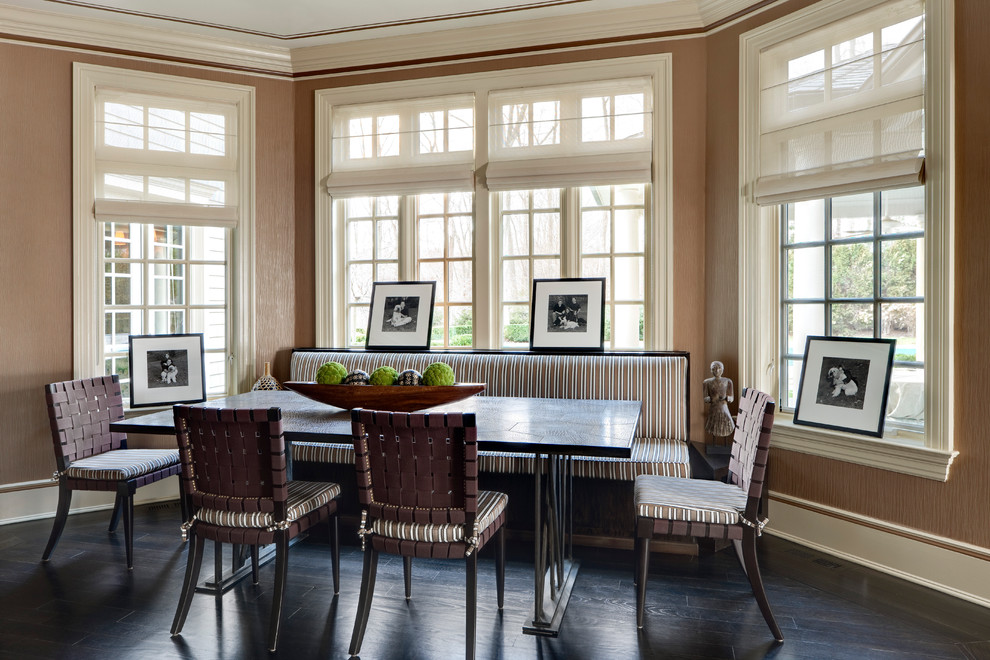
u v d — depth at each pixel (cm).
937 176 304
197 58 463
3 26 408
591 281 438
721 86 407
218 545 299
